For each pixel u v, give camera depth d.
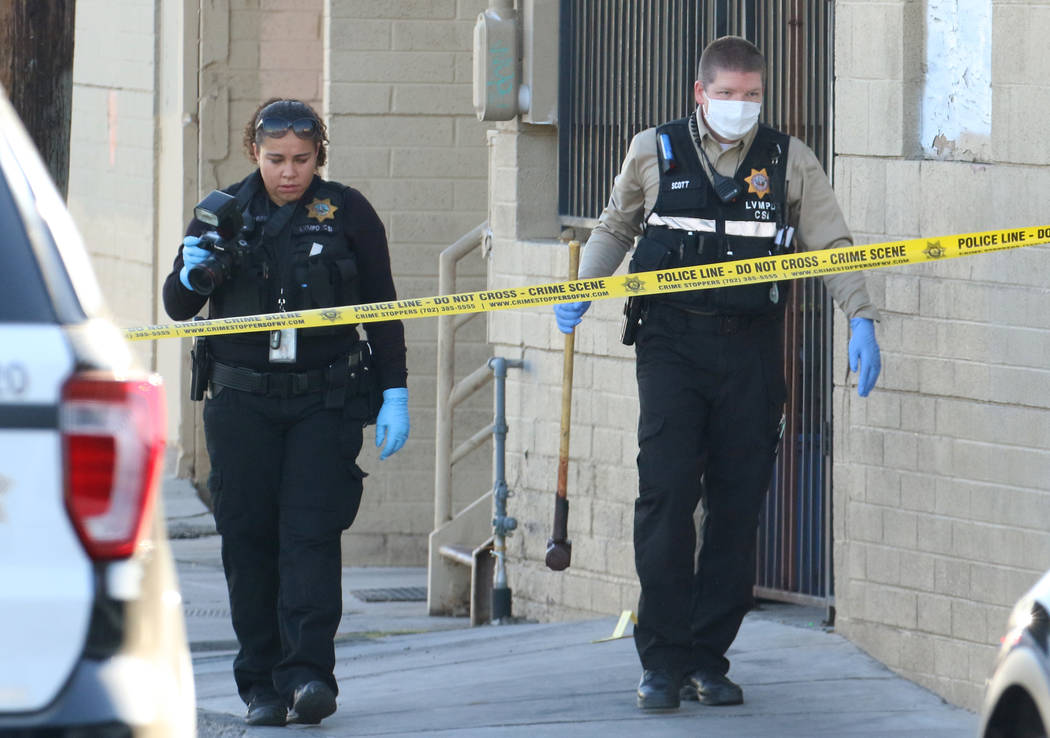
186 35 45.12
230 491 19.81
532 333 29.33
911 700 20.92
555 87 29.59
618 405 27.50
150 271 47.91
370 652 27.03
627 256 27.16
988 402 20.53
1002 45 20.33
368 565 40.16
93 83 51.16
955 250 18.53
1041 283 19.84
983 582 20.69
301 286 19.39
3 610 10.20
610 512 27.77
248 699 20.48
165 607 11.16
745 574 20.27
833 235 19.69
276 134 19.31
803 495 25.11
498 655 24.98
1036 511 20.00
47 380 10.41
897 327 21.67
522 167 29.95
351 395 19.73
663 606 19.88
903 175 21.69
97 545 10.45
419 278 39.28
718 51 19.23
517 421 29.78
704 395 19.59
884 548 22.14
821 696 20.95
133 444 10.63
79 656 10.32
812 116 24.69
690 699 20.88
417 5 38.88
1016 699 12.07
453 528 33.41
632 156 20.03
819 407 24.81
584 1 29.25
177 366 46.56
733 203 19.39
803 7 24.72
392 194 39.12
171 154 46.56
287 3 45.25
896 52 21.80
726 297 19.28
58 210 11.27
